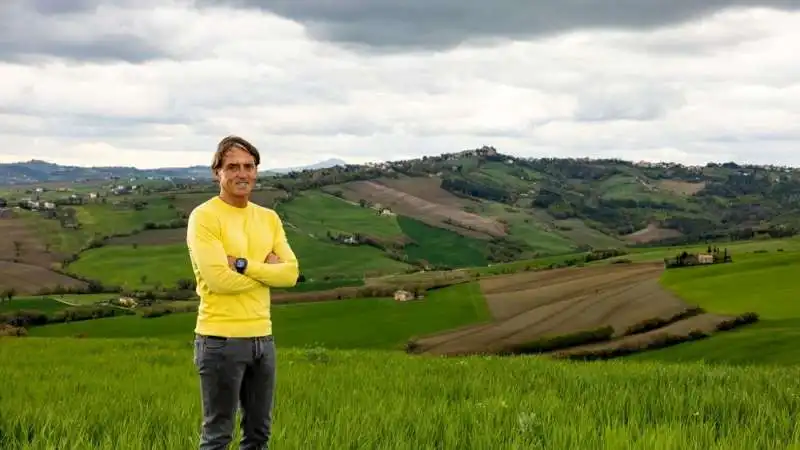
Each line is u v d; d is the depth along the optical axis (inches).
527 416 312.5
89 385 526.6
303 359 781.9
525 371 621.3
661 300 3299.7
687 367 668.7
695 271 3939.5
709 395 395.2
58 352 970.1
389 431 303.1
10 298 4387.3
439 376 561.9
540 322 3154.5
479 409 353.4
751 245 5797.2
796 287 3297.2
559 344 2790.4
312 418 339.6
